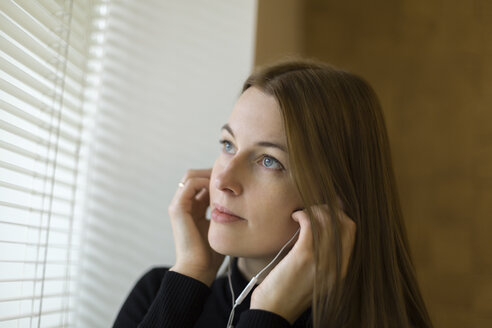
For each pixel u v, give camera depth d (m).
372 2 2.02
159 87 1.21
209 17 1.21
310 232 0.77
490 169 1.82
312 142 0.79
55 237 1.10
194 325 0.94
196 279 0.89
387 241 0.86
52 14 0.97
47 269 1.06
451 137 1.86
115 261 1.16
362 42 1.99
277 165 0.80
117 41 1.23
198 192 1.03
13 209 0.90
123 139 1.20
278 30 1.47
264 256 0.81
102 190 1.19
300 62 0.92
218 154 1.16
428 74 1.92
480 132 1.85
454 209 1.81
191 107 1.19
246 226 0.79
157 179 1.18
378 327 0.80
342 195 0.81
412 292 0.90
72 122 1.14
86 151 1.21
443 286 1.75
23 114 0.92
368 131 0.88
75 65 1.13
